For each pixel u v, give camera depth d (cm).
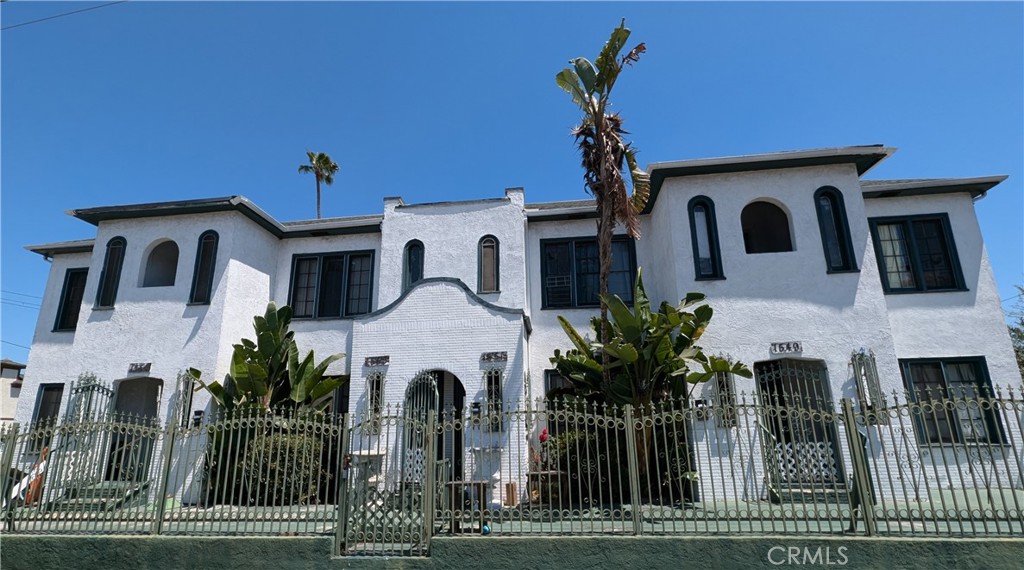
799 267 1348
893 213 1493
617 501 1129
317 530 915
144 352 1501
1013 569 731
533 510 902
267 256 1692
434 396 1377
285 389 1441
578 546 792
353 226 1700
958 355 1366
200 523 989
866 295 1312
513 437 1282
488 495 1106
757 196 1405
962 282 1416
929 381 1363
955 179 1450
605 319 1244
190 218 1600
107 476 1236
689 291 1356
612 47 1273
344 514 848
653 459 1158
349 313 1675
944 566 741
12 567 866
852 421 827
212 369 1457
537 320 1566
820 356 1287
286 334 1477
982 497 1141
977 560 739
